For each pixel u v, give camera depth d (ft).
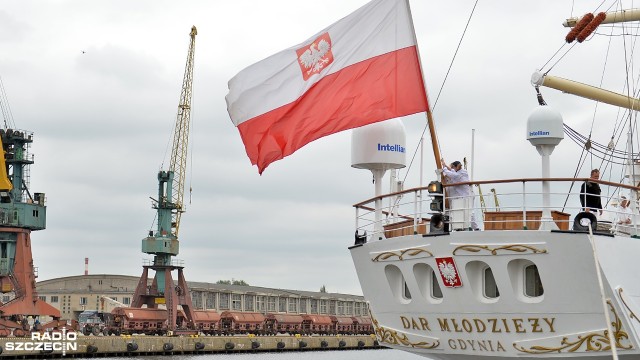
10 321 391.24
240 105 99.66
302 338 470.80
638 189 91.25
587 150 111.96
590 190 91.40
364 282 98.48
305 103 97.86
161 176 524.52
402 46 96.48
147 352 393.70
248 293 635.25
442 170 92.53
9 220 401.70
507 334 86.12
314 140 97.35
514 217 89.04
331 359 352.28
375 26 97.14
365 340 506.48
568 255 81.41
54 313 410.72
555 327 83.76
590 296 81.92
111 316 487.61
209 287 618.44
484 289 87.15
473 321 87.66
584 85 119.96
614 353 73.10
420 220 97.55
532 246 82.23
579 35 115.85
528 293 85.25
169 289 508.53
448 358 93.50
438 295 91.20
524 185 87.66
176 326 507.30
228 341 434.30
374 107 96.32
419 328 93.25
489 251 84.02
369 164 100.99
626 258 83.87
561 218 89.76
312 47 98.17
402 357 360.48
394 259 92.22
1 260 403.13
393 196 100.58
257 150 99.04
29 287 405.18
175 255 518.37
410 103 95.96
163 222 521.24
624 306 81.87
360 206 103.86
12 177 411.13
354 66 97.25
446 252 86.48
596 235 81.10
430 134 95.71
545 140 88.53
